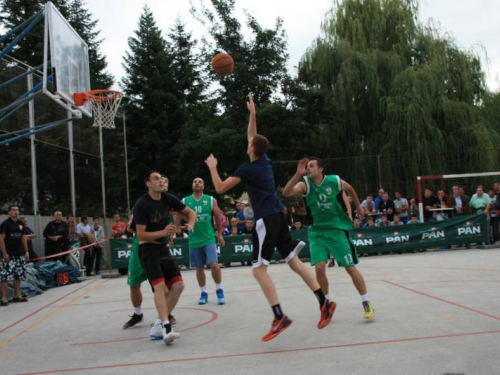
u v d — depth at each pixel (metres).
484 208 15.36
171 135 31.39
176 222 7.84
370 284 8.64
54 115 16.23
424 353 4.35
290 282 9.53
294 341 5.04
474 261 11.40
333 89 23.09
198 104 35.69
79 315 7.54
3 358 5.14
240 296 8.30
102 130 19.83
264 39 27.08
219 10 27.52
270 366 4.25
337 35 24.09
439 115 21.53
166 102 31.72
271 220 4.96
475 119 21.34
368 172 19.72
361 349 4.60
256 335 5.42
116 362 4.72
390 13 23.69
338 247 5.79
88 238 14.38
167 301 5.59
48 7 9.08
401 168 20.27
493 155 20.12
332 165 19.97
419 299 6.96
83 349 5.33
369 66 22.23
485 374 3.74
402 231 14.50
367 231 14.45
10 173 13.70
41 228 14.90
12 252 9.23
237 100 26.06
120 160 21.38
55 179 16.05
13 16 28.70
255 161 5.11
